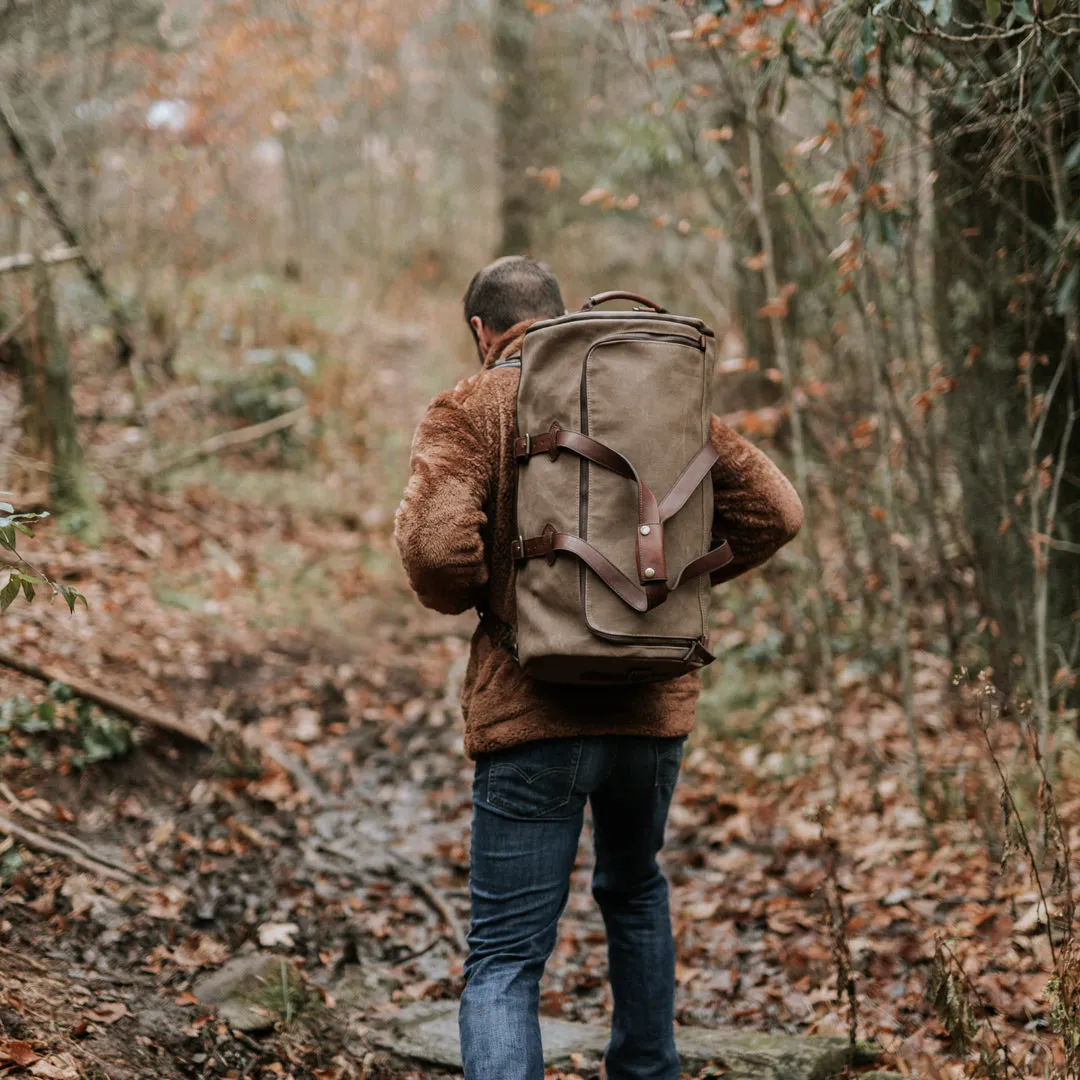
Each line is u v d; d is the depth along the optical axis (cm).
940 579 445
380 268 1488
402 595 666
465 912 357
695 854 391
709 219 661
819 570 434
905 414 460
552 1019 291
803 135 468
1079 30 265
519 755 207
